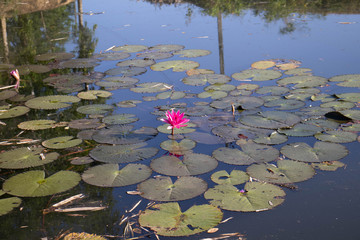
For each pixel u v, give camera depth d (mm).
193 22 7855
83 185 2754
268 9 8664
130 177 2801
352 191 2561
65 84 4840
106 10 9219
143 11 9070
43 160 3078
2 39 6930
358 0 8969
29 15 8500
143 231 2264
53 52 6223
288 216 2340
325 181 2684
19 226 2365
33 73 5324
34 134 3582
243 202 2471
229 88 4438
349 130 3365
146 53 5992
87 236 2242
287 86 4441
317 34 6559
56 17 8430
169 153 3102
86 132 3529
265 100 4062
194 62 5438
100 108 4070
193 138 3342
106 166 2955
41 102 4266
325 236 2160
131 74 5090
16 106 4254
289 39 6363
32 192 2691
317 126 3453
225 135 3355
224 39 6559
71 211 2490
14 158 3127
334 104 3865
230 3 9461
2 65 5656
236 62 5387
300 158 2961
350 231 2191
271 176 2748
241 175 2770
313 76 4641
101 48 6371
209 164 2924
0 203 2586
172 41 6605
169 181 2730
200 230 2229
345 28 6801
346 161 2914
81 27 7715
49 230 2316
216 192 2584
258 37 6574
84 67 5465
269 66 5109
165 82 4754
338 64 5074
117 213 2443
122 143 3291
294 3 9047
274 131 3395
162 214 2391
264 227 2252
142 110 4004
